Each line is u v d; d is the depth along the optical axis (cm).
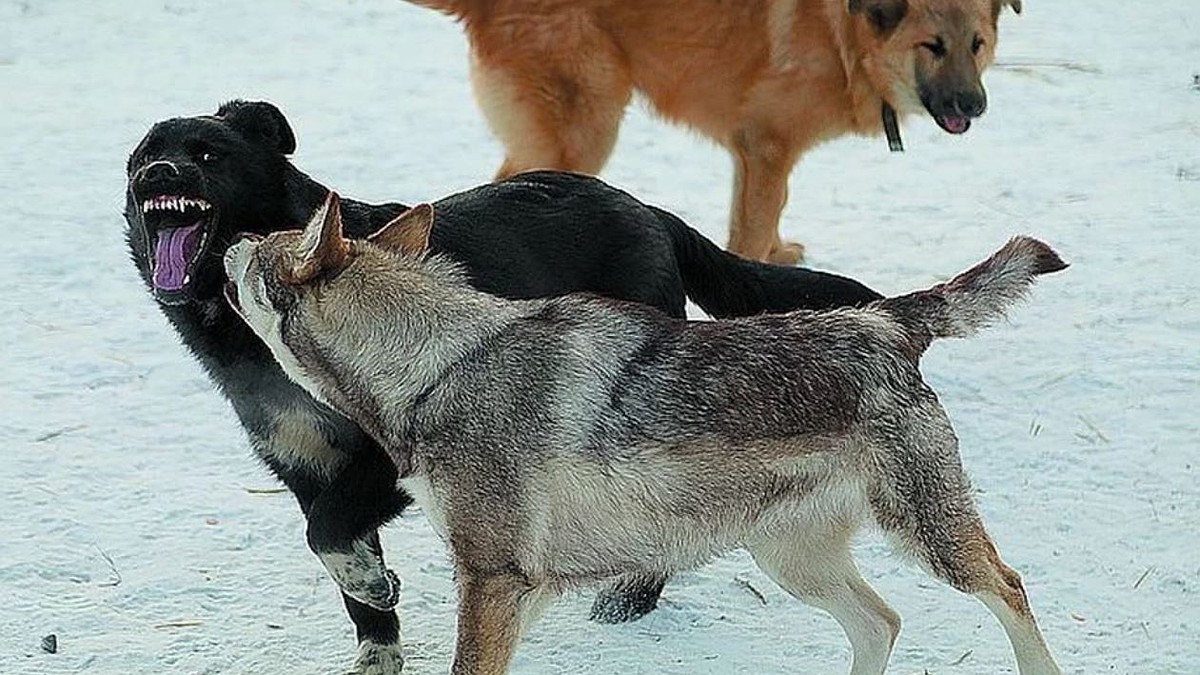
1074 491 1173
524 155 1580
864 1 1525
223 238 954
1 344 1461
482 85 1588
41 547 1097
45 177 1933
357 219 994
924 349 849
